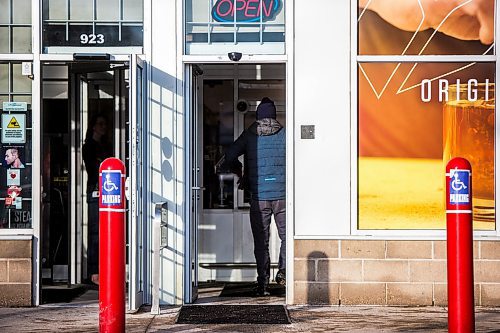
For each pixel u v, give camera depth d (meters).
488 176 8.96
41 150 9.06
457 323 6.67
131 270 8.62
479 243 8.91
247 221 10.94
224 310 8.76
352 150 8.98
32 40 9.04
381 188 8.99
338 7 8.99
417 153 8.99
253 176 9.77
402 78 8.99
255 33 9.17
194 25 9.19
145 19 9.07
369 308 8.86
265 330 7.76
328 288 8.98
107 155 10.35
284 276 9.92
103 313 6.69
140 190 8.92
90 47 9.16
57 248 10.70
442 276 8.94
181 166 9.08
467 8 8.98
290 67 9.00
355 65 8.98
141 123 8.99
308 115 8.99
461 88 8.98
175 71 9.08
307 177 8.99
